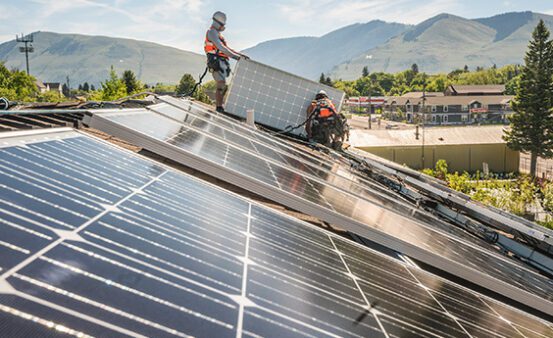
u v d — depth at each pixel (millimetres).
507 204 70312
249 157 9375
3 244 2725
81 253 3039
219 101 19734
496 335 5473
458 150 111250
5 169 3875
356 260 6137
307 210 7336
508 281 8328
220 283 3609
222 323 3033
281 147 13945
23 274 2525
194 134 9562
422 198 16156
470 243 10344
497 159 112500
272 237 5492
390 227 8109
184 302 3053
